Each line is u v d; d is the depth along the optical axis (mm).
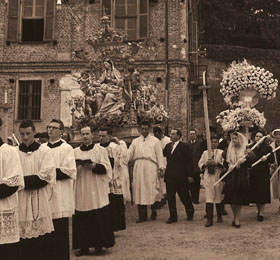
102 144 9992
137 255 7805
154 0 23703
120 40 16641
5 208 5586
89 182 8023
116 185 9656
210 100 28312
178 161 10984
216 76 29375
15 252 5691
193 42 26750
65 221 6988
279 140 12008
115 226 9523
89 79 16594
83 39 24078
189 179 10898
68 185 7176
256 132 10867
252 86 11945
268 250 7805
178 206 13508
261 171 10461
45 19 24438
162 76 23266
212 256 7543
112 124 15859
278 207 12648
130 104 16172
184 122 23016
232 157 10000
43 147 6516
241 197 9711
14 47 24500
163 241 8812
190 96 25984
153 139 11562
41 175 6312
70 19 24297
